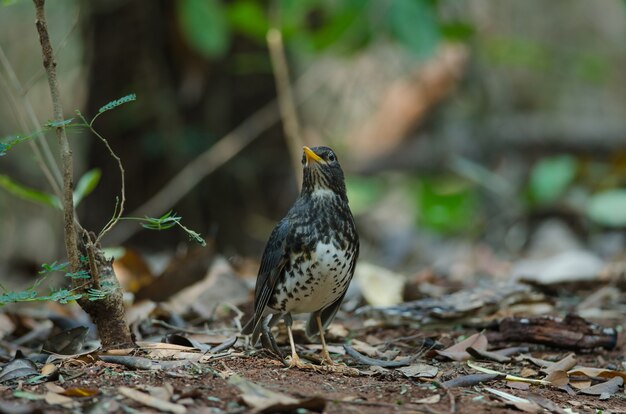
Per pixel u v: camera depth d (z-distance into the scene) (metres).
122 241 14.25
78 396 5.05
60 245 16.14
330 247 6.80
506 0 19.42
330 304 7.27
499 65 18.72
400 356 7.19
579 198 16.61
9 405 4.73
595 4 20.72
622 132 18.38
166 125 14.70
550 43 20.08
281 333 7.67
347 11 12.20
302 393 5.35
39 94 17.44
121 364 5.88
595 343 7.35
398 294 9.33
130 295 9.05
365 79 19.12
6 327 8.26
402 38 11.55
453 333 7.97
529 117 18.94
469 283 10.50
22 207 19.67
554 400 5.89
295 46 13.68
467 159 18.30
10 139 5.76
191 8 12.08
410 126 18.80
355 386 5.80
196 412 4.80
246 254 15.19
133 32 14.52
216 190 15.16
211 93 14.96
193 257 8.95
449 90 18.88
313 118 19.12
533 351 7.45
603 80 19.88
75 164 17.00
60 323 7.93
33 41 17.52
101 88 14.70
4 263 16.86
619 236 15.55
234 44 14.84
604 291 9.69
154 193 14.83
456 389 5.82
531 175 17.19
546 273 11.52
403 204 19.34
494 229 17.06
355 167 18.66
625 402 6.00
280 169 15.53
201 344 6.93
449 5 18.28
